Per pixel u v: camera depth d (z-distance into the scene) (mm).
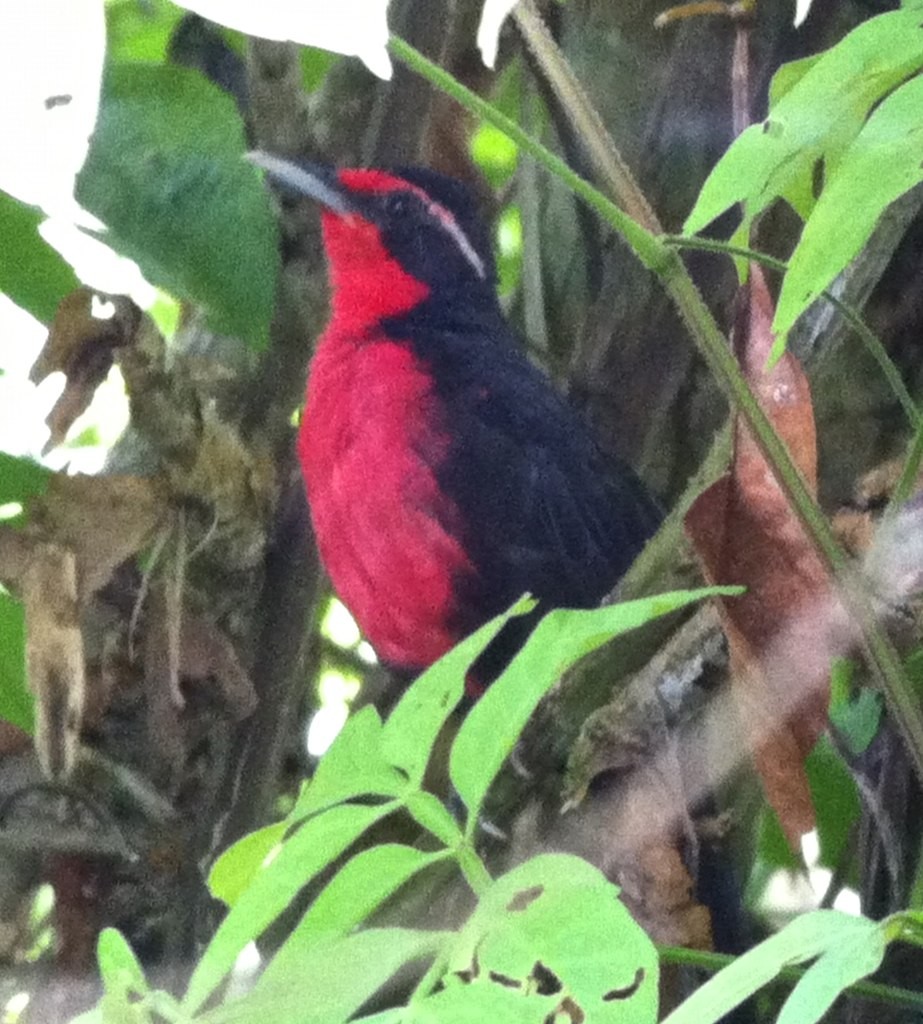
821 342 2863
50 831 3076
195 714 3166
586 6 3529
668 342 3402
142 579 3064
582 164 3459
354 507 3398
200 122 2688
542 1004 1225
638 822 2391
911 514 2285
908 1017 2658
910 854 2611
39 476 2906
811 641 2102
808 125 1670
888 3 3193
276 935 2742
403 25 3637
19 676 2918
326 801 1459
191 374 3201
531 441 3463
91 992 3020
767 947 1259
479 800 1442
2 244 2992
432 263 3771
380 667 3631
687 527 2133
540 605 3422
